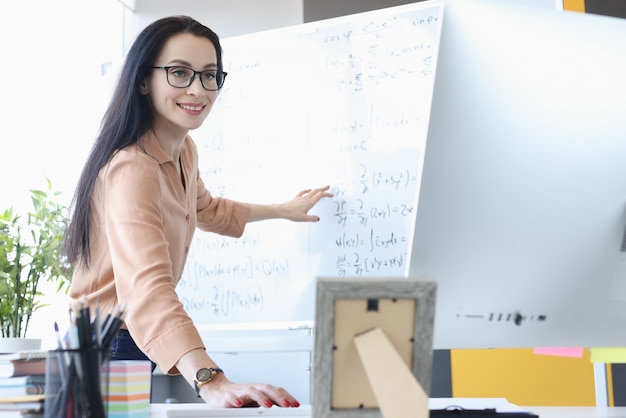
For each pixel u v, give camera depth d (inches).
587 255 38.5
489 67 36.1
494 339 39.1
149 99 65.7
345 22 91.5
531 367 106.6
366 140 88.3
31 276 97.7
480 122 36.3
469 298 38.0
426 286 27.3
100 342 33.5
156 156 63.6
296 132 91.9
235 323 92.0
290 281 89.5
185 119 65.4
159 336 51.5
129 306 53.5
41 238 94.2
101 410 32.0
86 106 119.4
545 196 37.4
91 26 122.6
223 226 83.4
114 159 60.2
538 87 36.8
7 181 107.3
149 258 55.2
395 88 87.8
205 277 94.3
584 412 45.8
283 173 91.9
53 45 116.2
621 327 40.0
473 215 36.9
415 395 26.6
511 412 41.8
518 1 105.3
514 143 36.7
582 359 104.5
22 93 110.7
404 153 86.3
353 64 90.4
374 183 87.0
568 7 105.4
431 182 36.4
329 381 27.4
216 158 95.6
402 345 27.5
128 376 40.7
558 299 39.0
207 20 123.5
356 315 27.4
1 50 108.1
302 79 92.6
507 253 37.7
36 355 36.8
